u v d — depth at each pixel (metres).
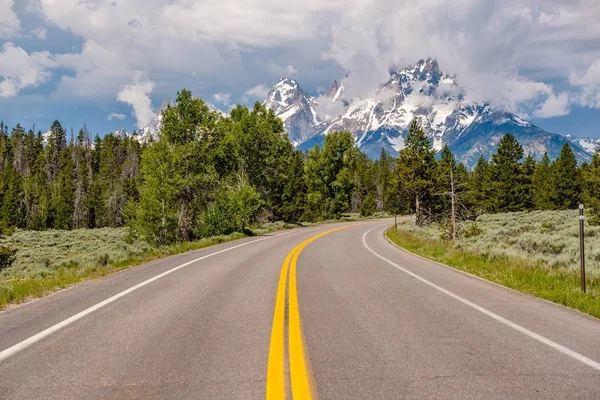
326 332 6.07
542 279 10.63
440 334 5.99
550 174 70.88
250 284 10.39
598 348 5.35
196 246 23.92
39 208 94.94
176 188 34.81
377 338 5.77
